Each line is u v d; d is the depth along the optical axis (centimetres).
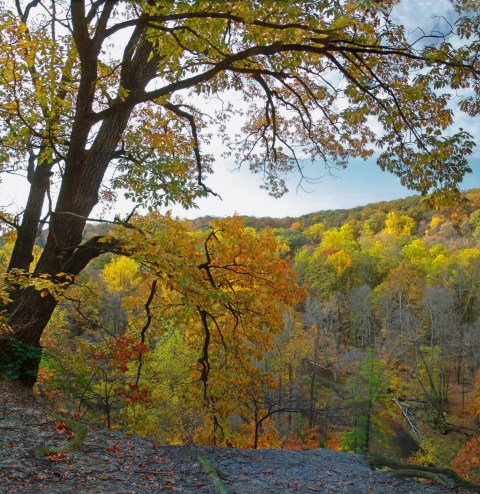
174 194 789
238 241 893
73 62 791
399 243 8888
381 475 512
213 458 543
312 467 524
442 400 3438
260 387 973
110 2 589
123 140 897
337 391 3462
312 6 533
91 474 443
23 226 883
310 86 1020
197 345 1085
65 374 1136
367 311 5216
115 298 4281
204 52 683
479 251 6481
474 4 575
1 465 421
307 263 7950
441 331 4175
